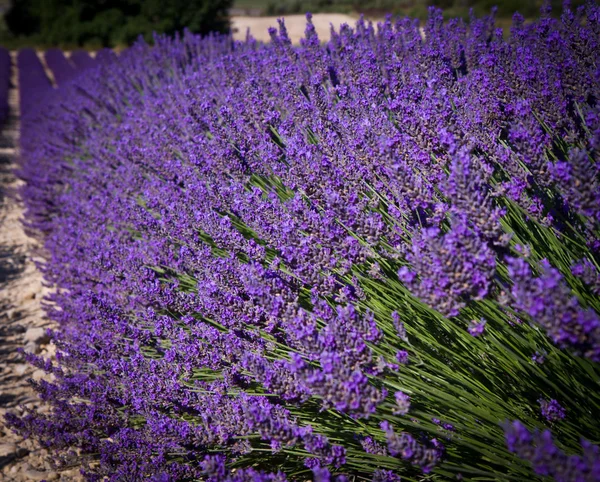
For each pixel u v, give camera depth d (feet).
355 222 2.18
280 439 1.93
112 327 2.75
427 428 1.89
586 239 2.01
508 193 2.12
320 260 2.24
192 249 2.89
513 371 2.05
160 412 2.48
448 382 2.13
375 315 2.29
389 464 2.07
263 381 2.04
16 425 2.66
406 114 2.35
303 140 2.68
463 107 2.55
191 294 2.60
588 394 1.97
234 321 2.34
